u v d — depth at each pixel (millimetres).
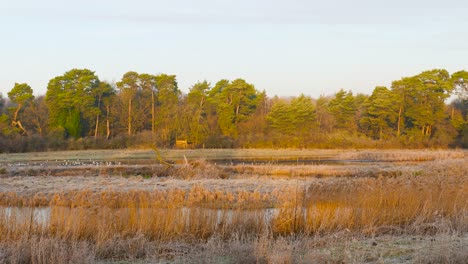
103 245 11219
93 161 43031
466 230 12945
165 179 29188
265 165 39188
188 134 65688
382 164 43531
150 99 77562
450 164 36938
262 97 84750
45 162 44906
